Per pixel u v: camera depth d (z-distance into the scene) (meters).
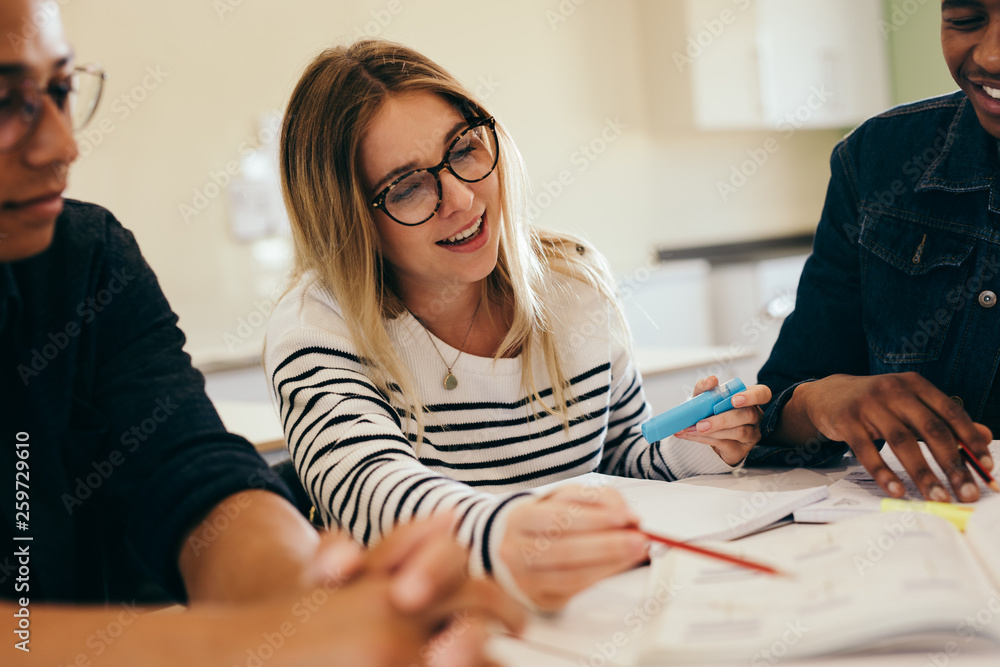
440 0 3.44
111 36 2.78
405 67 1.13
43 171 0.58
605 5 3.85
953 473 0.80
